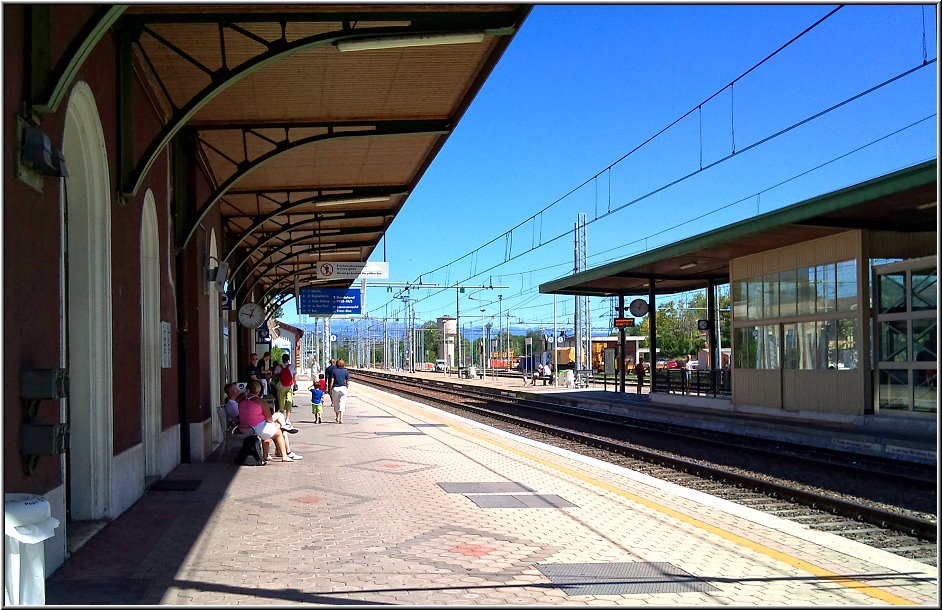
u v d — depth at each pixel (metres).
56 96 5.55
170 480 10.34
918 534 8.40
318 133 12.93
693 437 17.52
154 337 10.33
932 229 18.09
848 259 18.59
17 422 5.19
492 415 24.27
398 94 11.21
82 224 7.43
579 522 7.86
